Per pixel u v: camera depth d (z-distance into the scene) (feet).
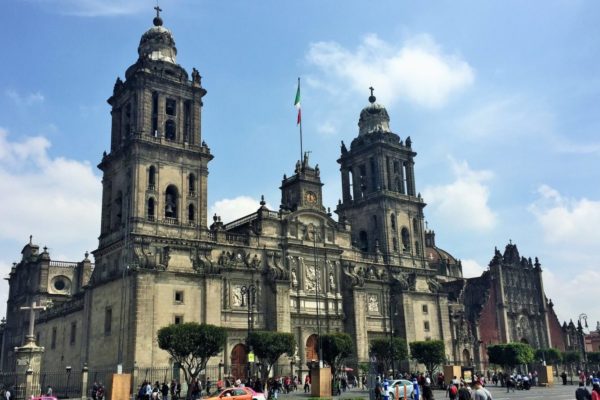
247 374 265.95
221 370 256.73
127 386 185.98
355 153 380.78
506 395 218.18
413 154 383.65
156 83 278.26
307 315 297.94
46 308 352.08
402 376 285.43
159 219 261.65
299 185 318.86
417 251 366.84
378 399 161.27
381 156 366.84
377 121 384.47
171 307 250.37
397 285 339.77
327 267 315.17
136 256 247.70
